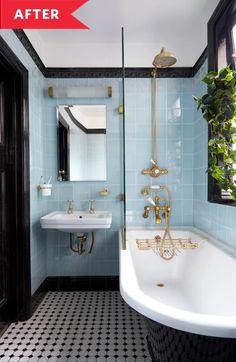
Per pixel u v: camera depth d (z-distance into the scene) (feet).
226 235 5.24
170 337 2.85
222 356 2.67
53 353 4.41
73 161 7.14
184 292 5.80
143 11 5.78
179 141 7.21
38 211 6.52
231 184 4.45
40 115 6.82
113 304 6.25
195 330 2.49
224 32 5.47
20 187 5.46
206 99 4.55
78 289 7.13
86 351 4.46
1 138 5.21
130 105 7.14
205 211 6.38
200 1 5.47
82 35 6.66
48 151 7.11
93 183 7.15
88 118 7.16
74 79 7.11
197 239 6.10
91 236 7.17
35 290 6.18
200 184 6.72
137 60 7.07
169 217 7.13
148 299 2.95
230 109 4.25
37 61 6.45
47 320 5.50
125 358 4.27
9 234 5.44
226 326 2.44
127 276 3.67
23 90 5.47
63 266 7.17
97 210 7.14
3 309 5.23
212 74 4.50
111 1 5.45
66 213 6.97
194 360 2.76
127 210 7.18
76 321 5.45
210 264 5.09
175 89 7.17
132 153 7.18
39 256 6.55
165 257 6.43
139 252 6.40
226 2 4.91
